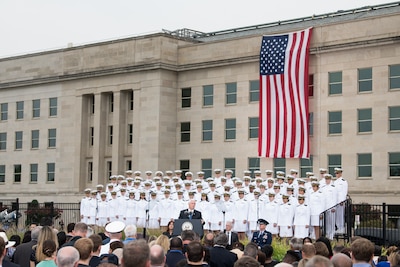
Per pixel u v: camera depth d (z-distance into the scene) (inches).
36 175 3659.0
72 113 3506.4
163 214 1974.7
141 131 3193.9
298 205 1724.9
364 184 2679.6
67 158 3516.2
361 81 2719.0
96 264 700.0
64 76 3503.9
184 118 3189.0
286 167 2851.9
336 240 1706.4
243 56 2999.5
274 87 2827.3
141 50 3216.0
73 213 3075.8
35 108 3683.6
